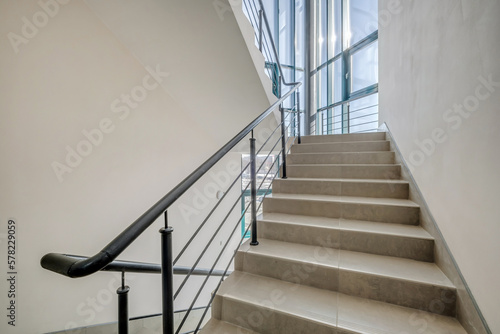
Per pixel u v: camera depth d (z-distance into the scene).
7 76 1.99
